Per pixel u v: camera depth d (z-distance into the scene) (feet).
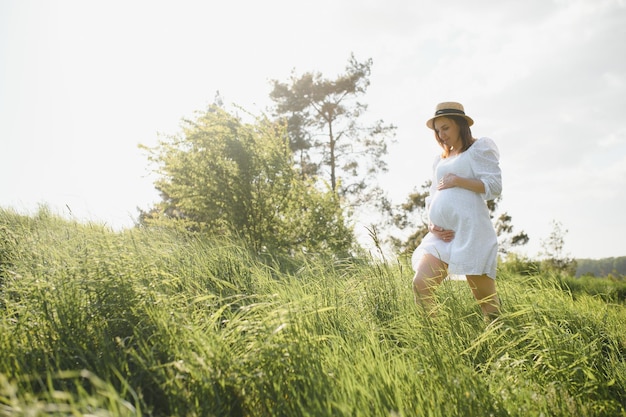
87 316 9.91
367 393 7.04
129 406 5.92
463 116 14.78
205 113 33.19
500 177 14.07
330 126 83.66
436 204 14.35
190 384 7.44
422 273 13.78
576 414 7.97
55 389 7.63
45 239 17.52
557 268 62.44
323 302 11.93
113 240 15.57
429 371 8.45
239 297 12.68
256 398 7.54
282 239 32.24
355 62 84.02
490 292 13.89
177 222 31.58
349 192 80.84
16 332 9.22
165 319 9.32
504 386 8.22
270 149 33.27
